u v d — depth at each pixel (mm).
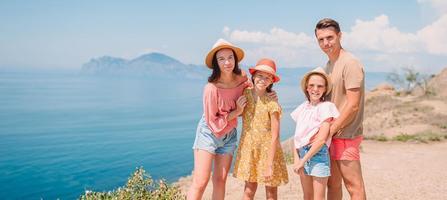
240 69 4812
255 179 4707
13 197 65438
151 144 145000
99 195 6730
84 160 110125
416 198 7988
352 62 4230
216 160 4906
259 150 4668
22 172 91125
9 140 149500
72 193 67438
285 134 131625
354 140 4422
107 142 150750
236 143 4934
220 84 4703
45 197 64375
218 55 4602
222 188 4926
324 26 4359
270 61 4586
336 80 4367
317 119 4332
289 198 7922
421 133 21734
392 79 50594
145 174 7086
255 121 4672
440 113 29469
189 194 4836
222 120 4723
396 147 17969
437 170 11578
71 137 163250
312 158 4352
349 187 4543
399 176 10562
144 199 6672
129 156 117625
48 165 101438
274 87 4863
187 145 141875
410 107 33312
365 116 31891
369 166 12484
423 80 47875
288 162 12906
